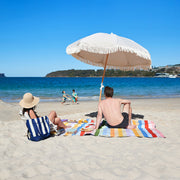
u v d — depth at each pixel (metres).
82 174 2.47
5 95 20.33
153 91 25.44
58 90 28.47
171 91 25.28
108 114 4.50
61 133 4.43
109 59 6.96
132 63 6.59
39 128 3.97
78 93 23.89
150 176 2.38
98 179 2.35
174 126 5.28
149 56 4.81
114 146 3.54
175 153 3.10
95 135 4.18
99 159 2.94
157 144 3.60
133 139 3.93
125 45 4.61
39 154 3.22
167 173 2.46
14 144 3.74
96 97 18.73
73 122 5.56
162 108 10.14
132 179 2.33
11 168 2.70
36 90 28.39
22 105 3.95
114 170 2.57
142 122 5.21
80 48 4.57
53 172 2.54
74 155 3.14
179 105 11.64
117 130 4.45
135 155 3.07
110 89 4.59
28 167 2.68
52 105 12.62
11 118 7.62
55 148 3.49
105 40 4.79
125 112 4.61
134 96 19.30
